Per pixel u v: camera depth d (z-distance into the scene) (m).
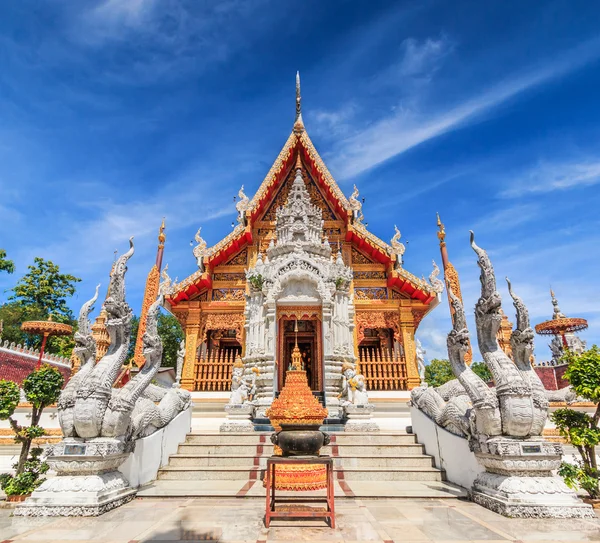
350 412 12.03
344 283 15.76
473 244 7.57
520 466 6.07
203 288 17.59
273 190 19.48
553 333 22.50
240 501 6.80
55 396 9.36
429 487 7.84
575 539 4.73
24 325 17.59
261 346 14.73
